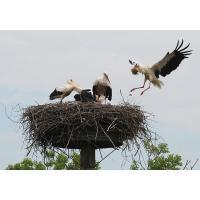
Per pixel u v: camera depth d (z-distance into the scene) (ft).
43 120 54.29
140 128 55.52
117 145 55.16
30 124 55.31
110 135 53.98
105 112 53.57
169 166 67.31
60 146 55.47
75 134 53.26
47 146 55.26
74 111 53.67
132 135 54.95
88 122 53.21
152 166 67.15
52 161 69.97
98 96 62.49
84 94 61.16
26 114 55.67
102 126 53.83
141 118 55.57
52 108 54.08
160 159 67.10
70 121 53.26
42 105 55.01
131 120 54.70
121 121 53.98
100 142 54.08
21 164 70.03
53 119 53.93
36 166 70.03
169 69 62.95
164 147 67.10
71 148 56.18
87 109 53.72
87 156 55.11
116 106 54.49
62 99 62.85
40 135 54.65
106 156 55.42
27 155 55.36
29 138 55.16
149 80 63.16
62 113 53.78
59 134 54.13
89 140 53.21
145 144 56.49
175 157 67.31
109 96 62.54
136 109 55.36
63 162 69.67
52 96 63.21
